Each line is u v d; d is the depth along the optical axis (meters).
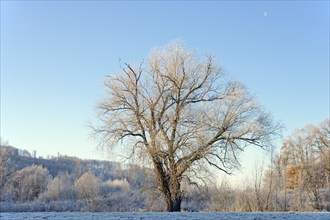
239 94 31.89
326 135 56.09
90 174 44.56
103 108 32.41
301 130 55.84
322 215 14.36
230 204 33.28
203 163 31.05
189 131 31.23
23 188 59.97
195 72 32.56
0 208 36.59
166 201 31.53
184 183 31.94
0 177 61.19
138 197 34.75
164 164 31.69
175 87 31.91
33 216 13.94
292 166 52.28
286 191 36.19
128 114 32.38
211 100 32.38
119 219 11.80
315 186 39.72
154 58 32.59
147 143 31.55
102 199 38.19
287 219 11.20
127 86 32.31
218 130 31.59
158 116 31.55
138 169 31.80
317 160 53.44
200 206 33.53
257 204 32.84
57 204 40.31
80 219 11.78
